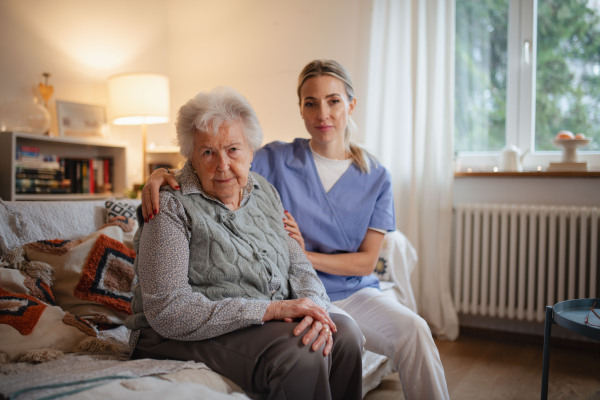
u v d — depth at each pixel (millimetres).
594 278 2396
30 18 2871
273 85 3398
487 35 2848
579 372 2160
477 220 2674
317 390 1050
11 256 1380
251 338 1041
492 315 2664
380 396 1897
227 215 1182
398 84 2863
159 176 1169
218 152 1151
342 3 3094
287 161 1660
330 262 1558
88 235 1589
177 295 1027
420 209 2812
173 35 3811
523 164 2797
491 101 2859
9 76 2770
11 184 2475
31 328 1168
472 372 2156
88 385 857
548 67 2732
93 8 3242
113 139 3385
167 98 3186
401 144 2871
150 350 1129
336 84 1600
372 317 1519
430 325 2764
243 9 3498
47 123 2781
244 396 949
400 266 2297
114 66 3404
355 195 1646
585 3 2625
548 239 2580
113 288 1507
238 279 1149
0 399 775
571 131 2703
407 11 2842
